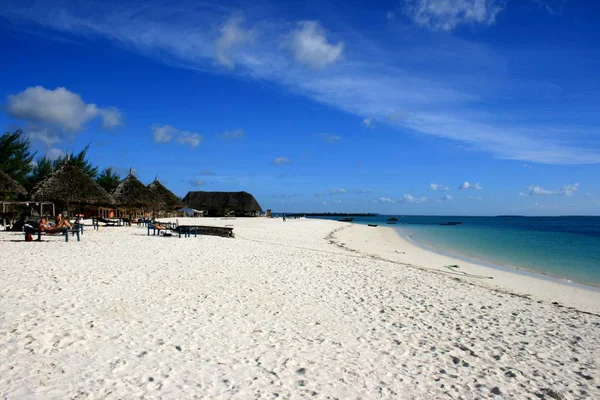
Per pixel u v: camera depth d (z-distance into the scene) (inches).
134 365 180.9
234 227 1267.2
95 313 247.0
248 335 232.5
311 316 279.7
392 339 244.1
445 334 260.5
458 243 1173.7
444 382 189.6
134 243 597.9
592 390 190.4
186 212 2256.4
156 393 157.8
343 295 346.6
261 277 396.5
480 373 202.8
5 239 581.9
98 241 603.5
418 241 1246.3
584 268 668.1
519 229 2201.0
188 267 419.2
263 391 166.9
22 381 158.6
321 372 190.4
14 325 215.5
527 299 395.9
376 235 1485.0
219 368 185.8
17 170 1222.3
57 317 233.3
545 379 200.4
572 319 324.5
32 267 365.4
